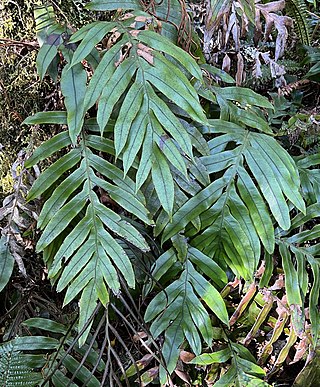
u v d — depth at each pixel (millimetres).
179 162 581
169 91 575
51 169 650
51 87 825
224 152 718
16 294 868
